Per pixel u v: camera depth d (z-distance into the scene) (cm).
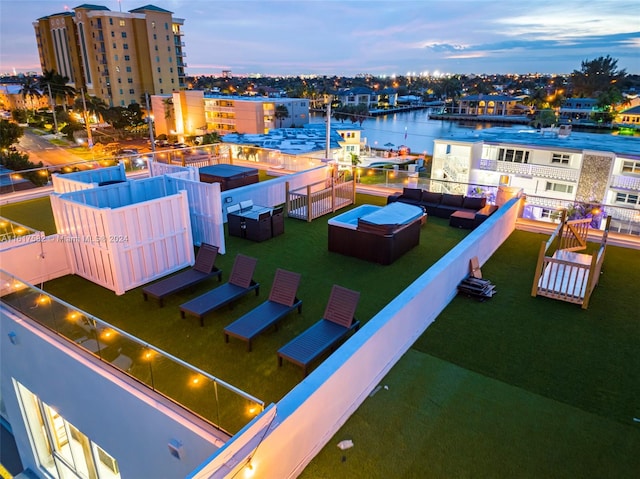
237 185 1570
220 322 762
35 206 1454
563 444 522
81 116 7206
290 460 473
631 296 895
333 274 962
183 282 843
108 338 600
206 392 500
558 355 698
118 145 6688
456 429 547
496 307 853
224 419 489
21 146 6128
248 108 7244
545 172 3644
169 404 541
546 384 630
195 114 7900
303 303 831
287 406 467
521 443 524
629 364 675
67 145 6384
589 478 476
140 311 801
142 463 616
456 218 1291
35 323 724
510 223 1270
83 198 949
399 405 592
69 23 8831
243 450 409
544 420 561
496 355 699
